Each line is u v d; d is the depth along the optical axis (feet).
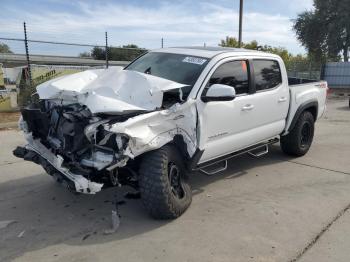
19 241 13.01
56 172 13.75
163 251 12.32
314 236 13.38
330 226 14.12
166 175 13.69
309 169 21.01
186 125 14.51
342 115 42.75
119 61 51.55
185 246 12.62
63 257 11.99
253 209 15.55
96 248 12.51
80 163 13.19
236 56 17.62
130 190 17.46
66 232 13.64
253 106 18.07
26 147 15.65
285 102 20.62
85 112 12.91
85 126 12.75
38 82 40.04
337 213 15.26
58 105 14.14
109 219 14.64
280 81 20.38
